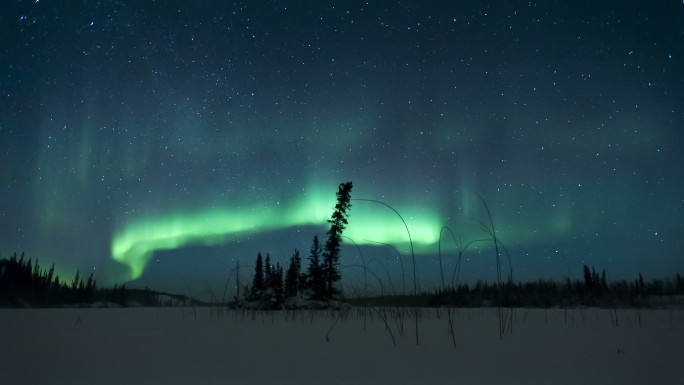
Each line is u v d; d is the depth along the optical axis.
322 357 4.17
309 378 3.24
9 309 13.56
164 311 12.05
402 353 4.43
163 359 4.00
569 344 5.00
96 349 4.60
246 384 3.04
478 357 4.16
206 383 3.06
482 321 8.11
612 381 3.14
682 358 4.04
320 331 6.57
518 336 5.79
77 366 3.64
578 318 8.64
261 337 5.80
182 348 4.71
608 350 4.52
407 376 3.32
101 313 11.16
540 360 3.98
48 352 4.38
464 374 3.39
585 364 3.77
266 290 13.06
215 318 9.28
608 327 6.88
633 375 3.33
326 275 14.00
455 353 4.40
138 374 3.34
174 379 3.18
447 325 7.34
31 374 3.32
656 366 3.67
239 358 4.08
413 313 8.75
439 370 3.54
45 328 6.93
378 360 4.01
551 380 3.18
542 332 6.24
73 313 11.05
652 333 6.03
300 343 5.20
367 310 9.68
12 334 6.04
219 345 4.98
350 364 3.80
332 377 3.28
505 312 10.05
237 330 6.69
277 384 3.04
